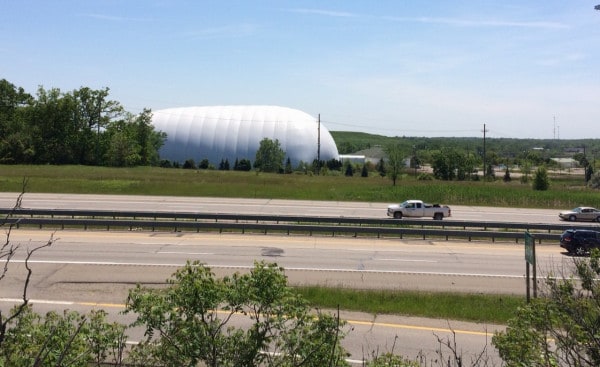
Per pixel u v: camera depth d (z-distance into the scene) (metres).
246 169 89.94
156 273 18.48
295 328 6.83
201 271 7.16
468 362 11.38
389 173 62.94
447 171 78.25
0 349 5.99
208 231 27.33
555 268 20.33
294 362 6.55
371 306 14.99
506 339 6.98
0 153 75.62
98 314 7.84
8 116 83.56
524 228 28.95
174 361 6.59
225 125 103.69
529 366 6.57
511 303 15.54
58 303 15.02
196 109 111.44
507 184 64.81
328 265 20.47
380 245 24.81
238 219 28.19
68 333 7.00
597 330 6.44
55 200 38.88
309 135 104.38
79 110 83.38
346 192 47.84
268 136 101.94
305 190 48.81
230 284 7.40
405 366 7.21
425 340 12.76
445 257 22.48
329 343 6.61
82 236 25.05
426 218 35.28
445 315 14.50
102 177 53.91
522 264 21.33
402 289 17.12
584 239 23.06
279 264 20.31
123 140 78.25
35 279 17.42
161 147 100.50
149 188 47.03
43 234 25.17
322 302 15.18
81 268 18.97
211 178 56.84
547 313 6.72
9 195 41.09
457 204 45.06
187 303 6.94
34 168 63.12
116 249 22.38
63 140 82.12
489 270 20.20
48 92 81.81
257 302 7.28
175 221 27.73
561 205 44.69
